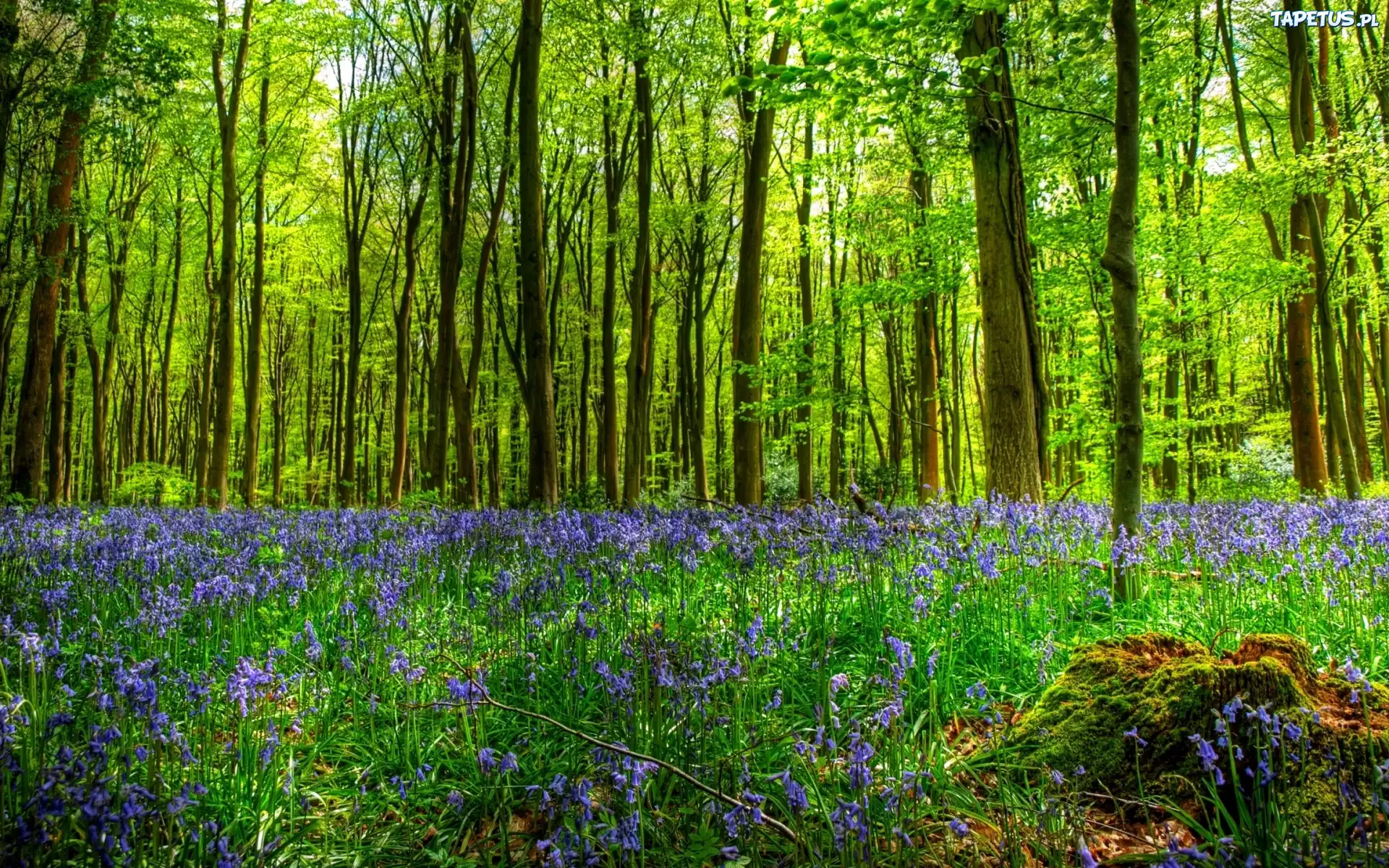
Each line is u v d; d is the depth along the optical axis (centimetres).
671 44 1748
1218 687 316
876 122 779
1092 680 362
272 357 3588
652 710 374
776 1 664
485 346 3434
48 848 243
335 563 759
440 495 1855
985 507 731
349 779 377
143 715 304
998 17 878
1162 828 295
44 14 1311
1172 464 2089
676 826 304
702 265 2464
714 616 554
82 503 2020
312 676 455
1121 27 540
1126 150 546
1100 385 1669
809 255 2172
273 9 1809
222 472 1738
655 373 3728
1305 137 1432
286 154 2173
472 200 2514
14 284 1564
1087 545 689
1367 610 487
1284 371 2636
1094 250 1328
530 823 336
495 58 2247
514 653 507
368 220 2373
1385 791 275
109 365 2367
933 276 1452
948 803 310
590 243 2631
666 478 3400
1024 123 1253
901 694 320
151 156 2191
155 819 258
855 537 596
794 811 274
